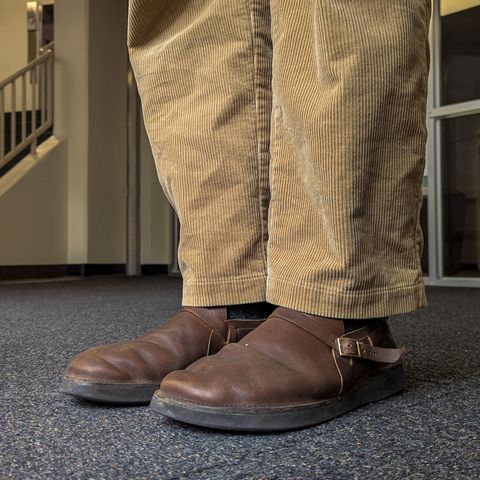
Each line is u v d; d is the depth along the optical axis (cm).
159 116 75
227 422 55
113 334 132
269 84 70
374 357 64
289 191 64
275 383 57
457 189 324
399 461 49
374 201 61
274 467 48
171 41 74
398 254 64
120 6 459
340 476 46
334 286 60
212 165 70
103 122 443
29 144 423
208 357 62
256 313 72
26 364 95
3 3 598
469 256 320
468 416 62
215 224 70
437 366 90
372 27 59
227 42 70
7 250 380
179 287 315
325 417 60
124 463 49
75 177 430
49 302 224
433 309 189
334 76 59
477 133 318
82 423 60
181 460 49
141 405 66
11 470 47
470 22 321
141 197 468
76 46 432
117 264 459
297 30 63
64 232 428
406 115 61
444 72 331
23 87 411
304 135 61
